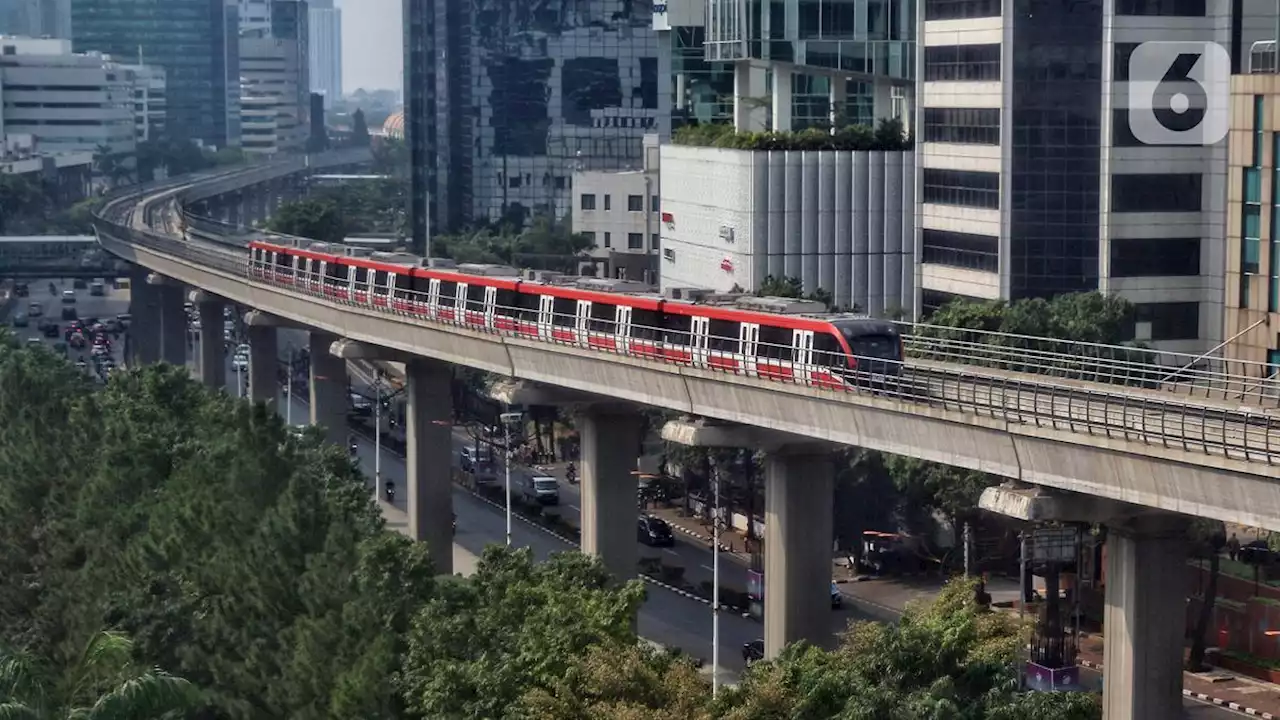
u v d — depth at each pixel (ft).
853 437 392.27
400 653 334.65
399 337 583.17
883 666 271.49
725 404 431.84
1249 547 479.00
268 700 358.02
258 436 441.27
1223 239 613.11
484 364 531.09
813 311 430.61
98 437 514.27
